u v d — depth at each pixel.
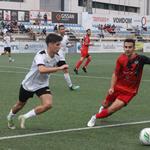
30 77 10.91
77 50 61.72
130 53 11.23
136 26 82.50
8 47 40.66
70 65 37.09
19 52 58.16
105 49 65.44
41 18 73.94
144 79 25.88
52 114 13.75
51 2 90.75
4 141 10.12
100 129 11.59
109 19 79.19
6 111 14.25
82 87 21.44
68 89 20.53
